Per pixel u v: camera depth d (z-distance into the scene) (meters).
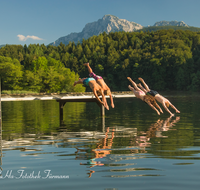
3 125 11.78
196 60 117.44
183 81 101.31
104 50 161.62
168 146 6.75
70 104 28.09
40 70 83.06
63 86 86.12
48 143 7.44
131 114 16.11
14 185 4.14
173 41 130.50
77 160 5.48
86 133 9.23
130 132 9.27
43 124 12.09
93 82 11.34
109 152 6.16
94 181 4.21
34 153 6.20
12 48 168.88
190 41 144.25
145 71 115.19
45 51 180.88
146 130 9.68
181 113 15.89
